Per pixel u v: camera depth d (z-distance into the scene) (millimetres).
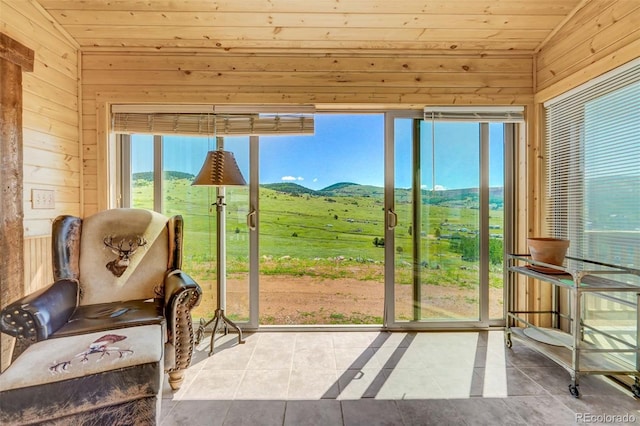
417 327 2631
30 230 2004
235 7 2109
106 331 1467
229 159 2191
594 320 2098
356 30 2303
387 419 1525
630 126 1798
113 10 2117
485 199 2654
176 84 2480
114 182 2535
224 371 1963
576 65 2148
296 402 1657
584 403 1640
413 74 2523
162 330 1573
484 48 2502
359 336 2500
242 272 2635
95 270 1916
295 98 2496
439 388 1781
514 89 2551
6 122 1797
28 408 1108
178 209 2621
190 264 2633
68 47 2328
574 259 1978
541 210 2518
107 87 2465
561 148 2340
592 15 2020
